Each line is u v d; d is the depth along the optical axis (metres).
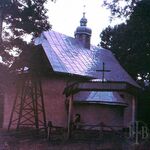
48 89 35.59
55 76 35.62
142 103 43.81
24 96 31.59
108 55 46.31
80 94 34.41
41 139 25.03
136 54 39.41
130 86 26.55
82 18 44.47
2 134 26.62
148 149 22.16
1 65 27.05
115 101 34.06
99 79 38.81
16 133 27.11
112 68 43.28
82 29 43.78
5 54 27.00
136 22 33.97
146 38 35.03
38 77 31.34
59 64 35.66
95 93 34.25
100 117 33.66
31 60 29.89
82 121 33.72
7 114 37.06
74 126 28.16
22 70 29.58
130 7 33.91
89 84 26.52
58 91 35.50
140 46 36.91
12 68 27.91
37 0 27.27
